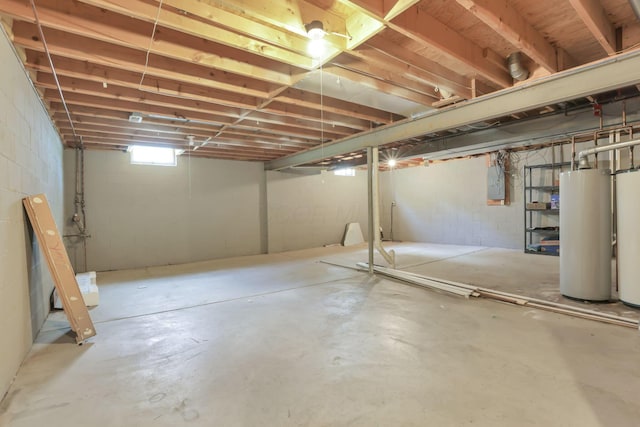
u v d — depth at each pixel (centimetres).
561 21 238
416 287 425
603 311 312
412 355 232
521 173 721
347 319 308
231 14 222
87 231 581
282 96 358
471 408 170
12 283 214
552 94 284
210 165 719
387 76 314
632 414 162
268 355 237
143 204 636
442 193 882
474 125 483
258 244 786
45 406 180
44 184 347
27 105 271
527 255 649
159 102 363
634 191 313
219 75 320
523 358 223
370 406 174
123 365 226
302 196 863
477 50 276
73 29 217
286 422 163
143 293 421
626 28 244
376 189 505
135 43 240
